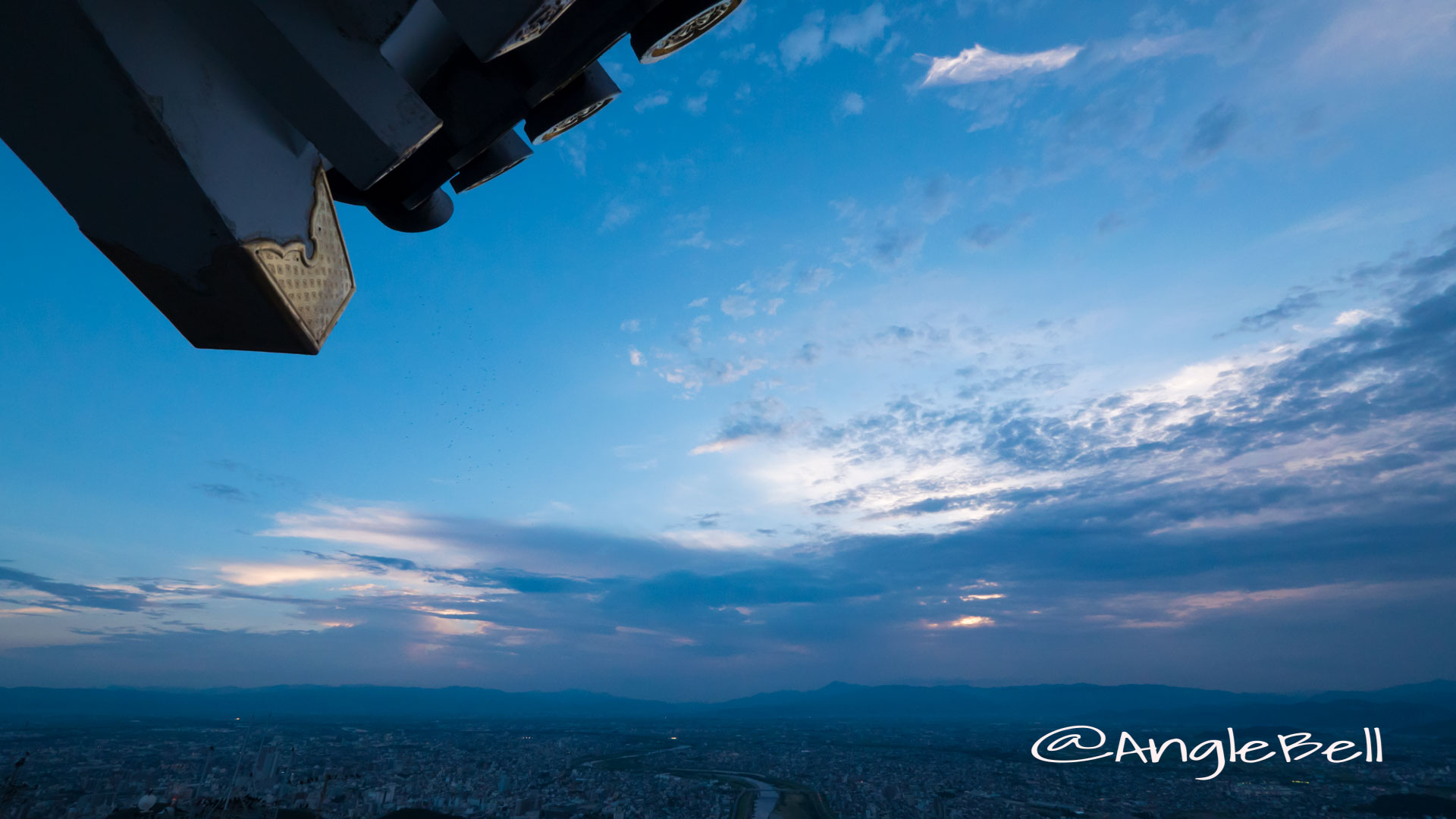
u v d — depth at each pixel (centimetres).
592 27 174
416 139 176
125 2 142
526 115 210
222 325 191
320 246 207
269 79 162
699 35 185
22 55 140
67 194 162
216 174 160
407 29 175
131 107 144
